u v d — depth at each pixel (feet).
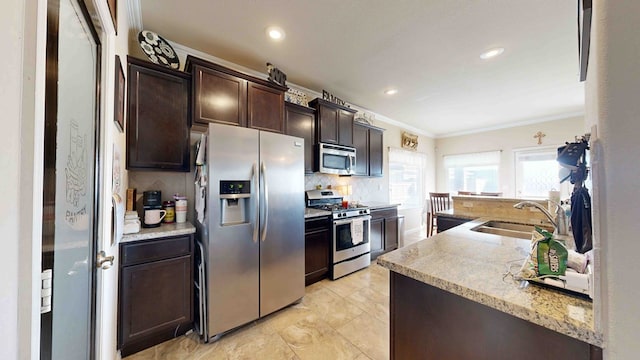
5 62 1.20
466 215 7.90
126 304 5.01
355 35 7.00
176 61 7.10
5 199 1.22
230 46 7.55
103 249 3.42
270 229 6.62
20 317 1.33
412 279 3.29
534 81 10.12
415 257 3.57
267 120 8.02
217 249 5.73
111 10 3.54
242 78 7.51
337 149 10.82
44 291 1.82
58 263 2.23
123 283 4.99
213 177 5.71
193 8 5.90
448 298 2.97
